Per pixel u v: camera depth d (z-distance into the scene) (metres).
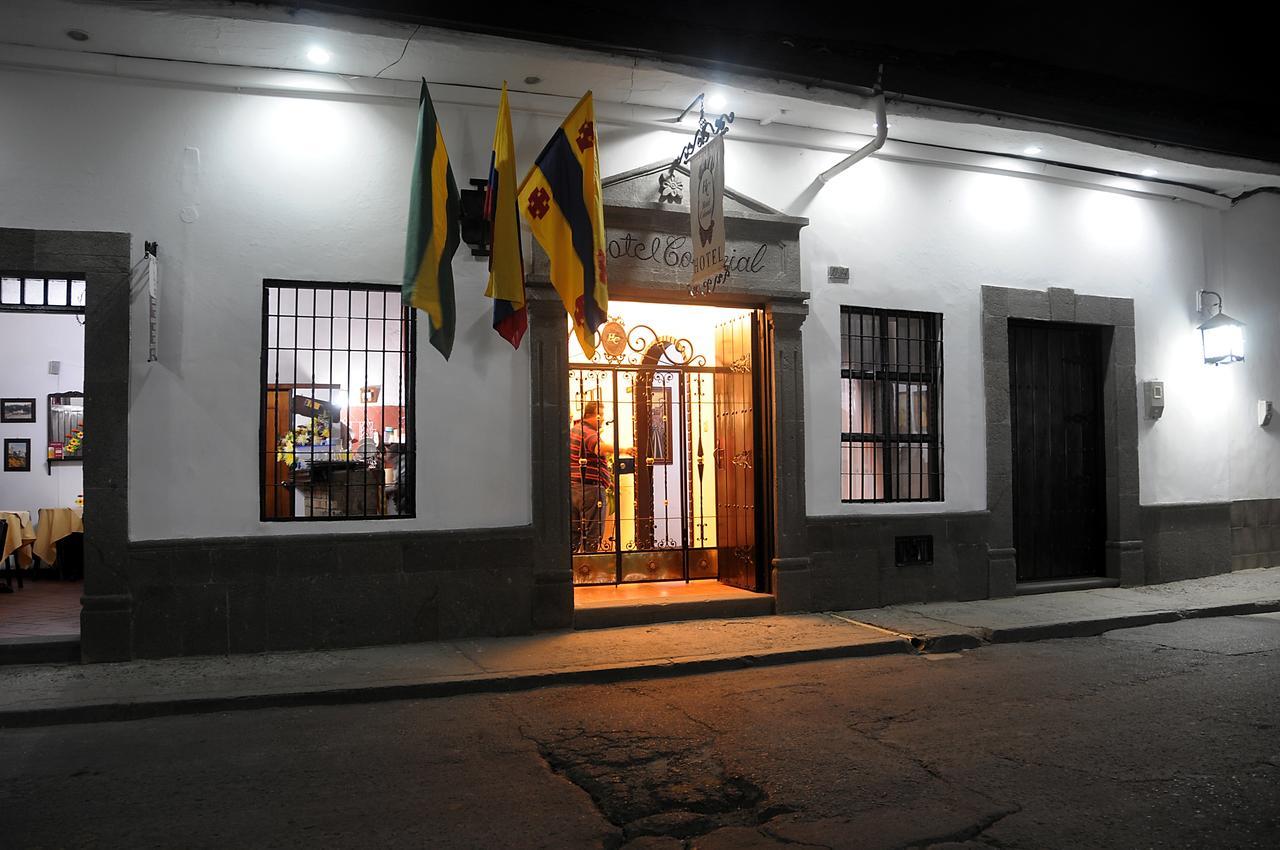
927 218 9.45
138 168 7.08
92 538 6.89
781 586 8.58
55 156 6.93
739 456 9.18
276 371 7.45
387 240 7.61
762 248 8.62
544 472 7.87
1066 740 5.09
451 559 7.60
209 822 4.09
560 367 7.95
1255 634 8.02
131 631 6.93
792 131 8.83
